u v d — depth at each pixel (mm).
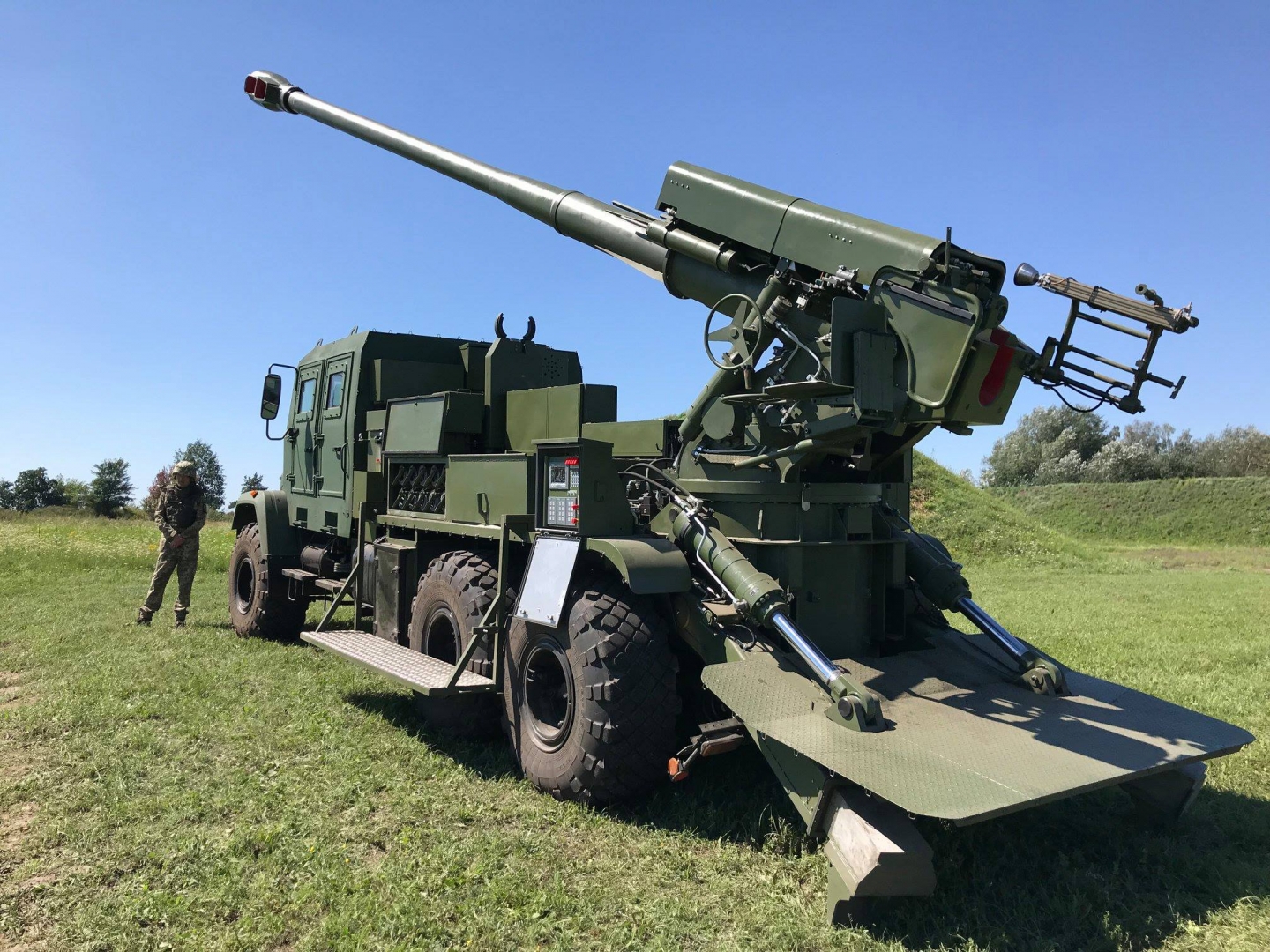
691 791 4008
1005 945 2748
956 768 2902
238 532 8750
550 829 3648
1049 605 11766
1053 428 64750
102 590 11672
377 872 3209
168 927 2840
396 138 6453
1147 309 3104
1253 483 39406
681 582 3826
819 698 3400
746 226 4023
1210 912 2977
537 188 5430
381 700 5719
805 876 3227
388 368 6586
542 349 6348
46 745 4695
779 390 3604
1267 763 4535
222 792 3998
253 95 7797
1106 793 4188
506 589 4473
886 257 3477
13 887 3119
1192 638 8609
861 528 4156
